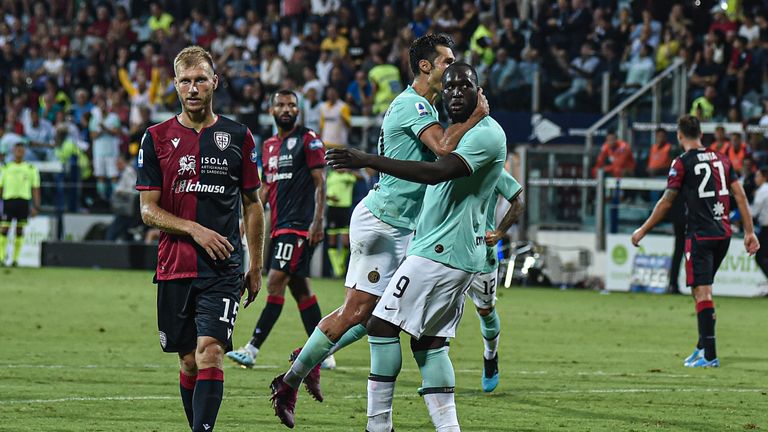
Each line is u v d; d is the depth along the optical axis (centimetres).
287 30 9875
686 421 2631
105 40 10888
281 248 3594
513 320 5394
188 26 10669
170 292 2167
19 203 8850
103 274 8125
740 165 7400
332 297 6334
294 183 3597
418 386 3216
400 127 2370
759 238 7006
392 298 2092
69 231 9006
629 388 3206
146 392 2994
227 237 2173
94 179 9031
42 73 10731
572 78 8538
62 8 11631
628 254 7431
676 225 7006
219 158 2156
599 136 8100
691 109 8200
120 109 9631
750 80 8262
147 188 2155
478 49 8919
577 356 4034
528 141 8294
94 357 3784
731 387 3250
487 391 3114
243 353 3569
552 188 7831
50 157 9425
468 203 2092
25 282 7294
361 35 9569
